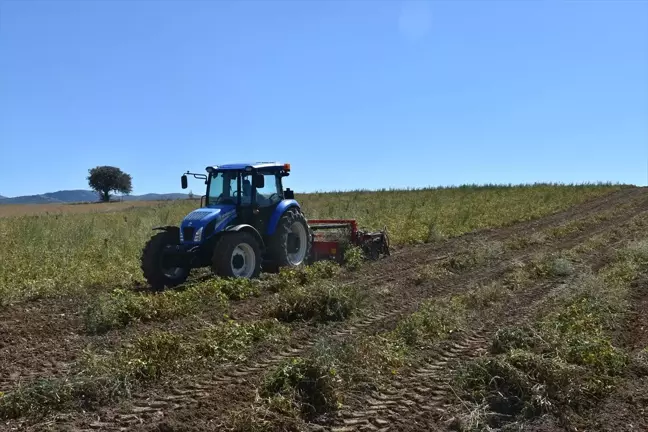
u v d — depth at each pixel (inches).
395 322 321.4
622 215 954.7
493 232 796.6
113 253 555.8
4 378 232.5
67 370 241.4
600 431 186.1
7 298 371.2
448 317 313.4
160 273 419.8
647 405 203.3
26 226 688.4
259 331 286.0
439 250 626.2
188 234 417.7
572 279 429.1
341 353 241.9
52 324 318.7
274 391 211.8
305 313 327.3
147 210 1111.6
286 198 502.6
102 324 306.7
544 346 249.3
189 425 187.5
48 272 459.2
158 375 231.8
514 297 383.9
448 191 1561.3
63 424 190.1
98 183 3718.0
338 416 199.9
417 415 200.1
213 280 393.7
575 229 774.5
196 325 313.0
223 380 229.8
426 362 255.4
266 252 466.3
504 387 215.2
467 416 194.5
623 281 399.9
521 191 1493.6
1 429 185.9
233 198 453.7
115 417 195.3
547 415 196.9
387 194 1539.1
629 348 267.3
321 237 551.8
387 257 573.0
